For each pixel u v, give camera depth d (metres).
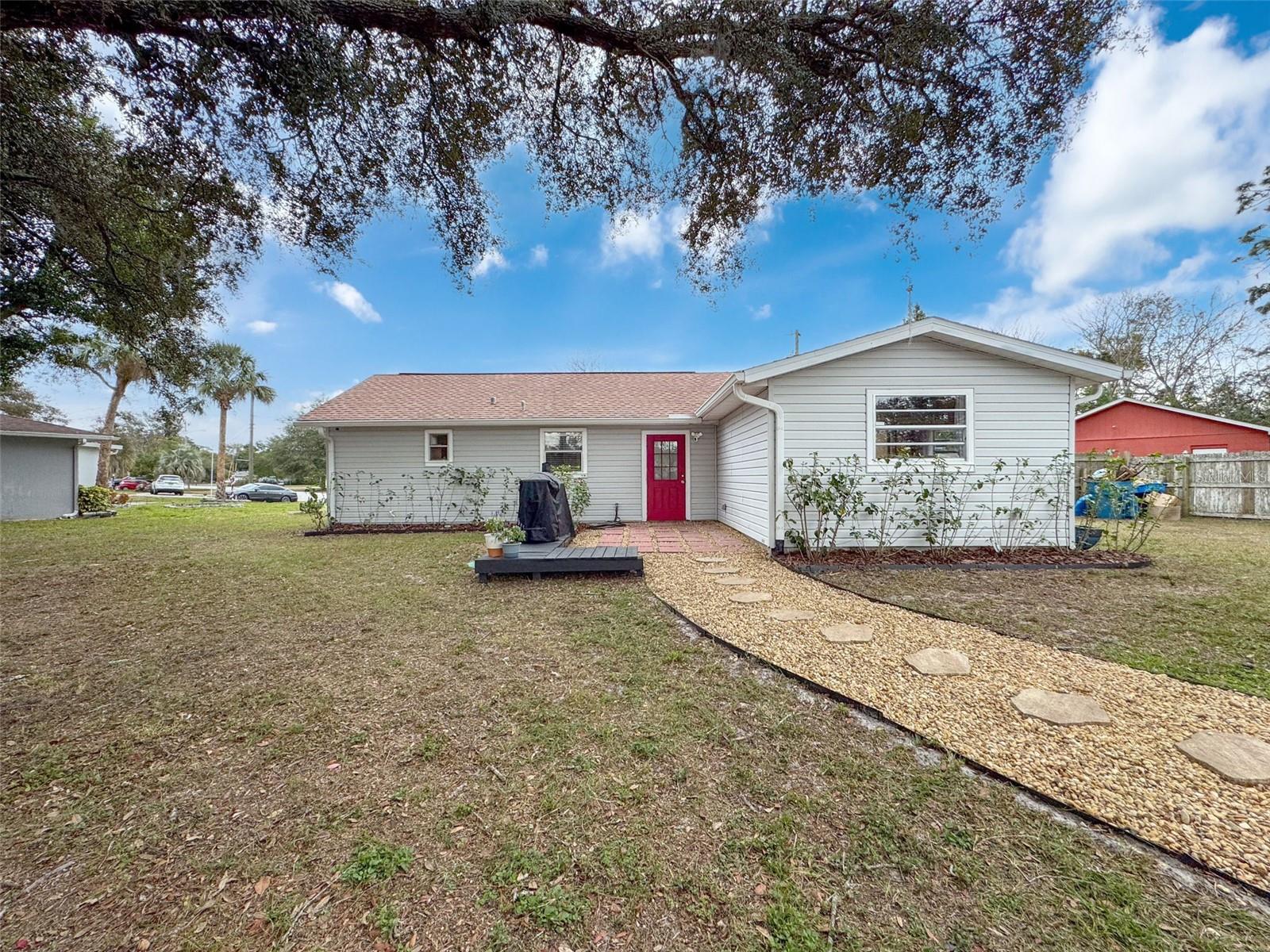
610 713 2.68
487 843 1.75
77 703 2.86
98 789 2.10
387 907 1.50
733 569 6.32
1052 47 3.14
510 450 11.44
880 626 4.04
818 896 1.52
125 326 5.56
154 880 1.62
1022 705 2.70
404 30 3.06
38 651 3.68
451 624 4.21
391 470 11.18
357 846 1.75
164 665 3.40
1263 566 5.89
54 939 1.42
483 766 2.21
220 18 2.72
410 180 3.77
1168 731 2.43
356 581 5.86
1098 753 2.26
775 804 1.94
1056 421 6.84
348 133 3.44
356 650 3.65
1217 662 3.22
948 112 3.46
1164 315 19.05
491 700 2.85
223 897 1.55
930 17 3.03
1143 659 3.28
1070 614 4.26
